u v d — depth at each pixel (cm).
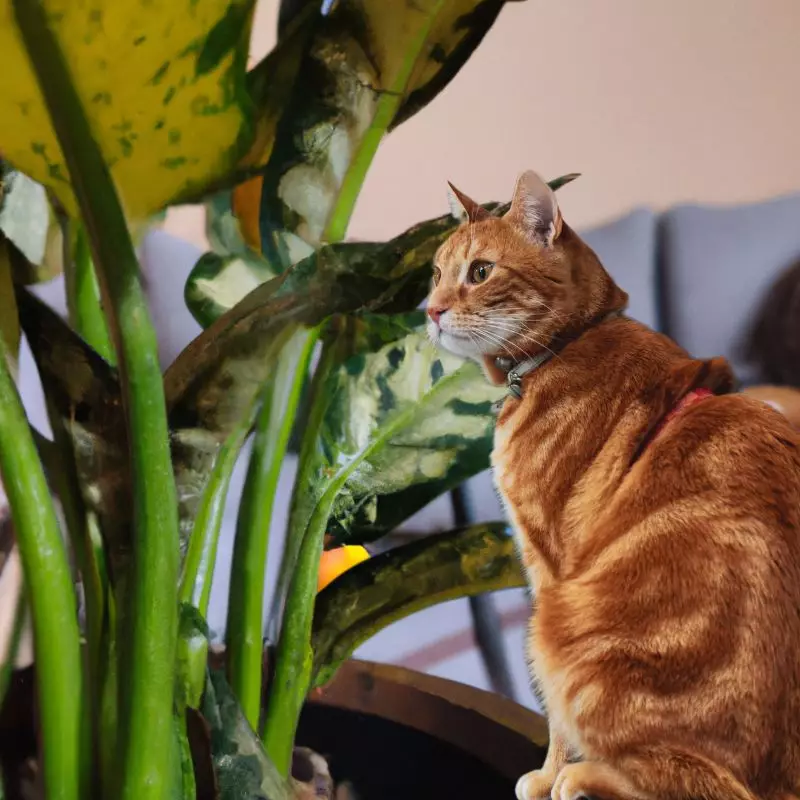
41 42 27
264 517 38
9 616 39
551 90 68
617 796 39
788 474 40
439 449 46
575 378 47
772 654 38
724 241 67
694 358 48
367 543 49
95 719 32
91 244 29
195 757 32
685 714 38
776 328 64
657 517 41
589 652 41
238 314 31
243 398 33
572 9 68
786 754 37
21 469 30
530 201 50
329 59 37
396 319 45
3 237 35
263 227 39
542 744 44
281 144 37
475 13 37
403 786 45
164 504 29
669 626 39
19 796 35
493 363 49
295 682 40
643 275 66
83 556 33
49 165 31
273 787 36
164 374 33
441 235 32
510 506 46
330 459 44
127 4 27
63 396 32
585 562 43
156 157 31
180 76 29
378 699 48
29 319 32
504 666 60
